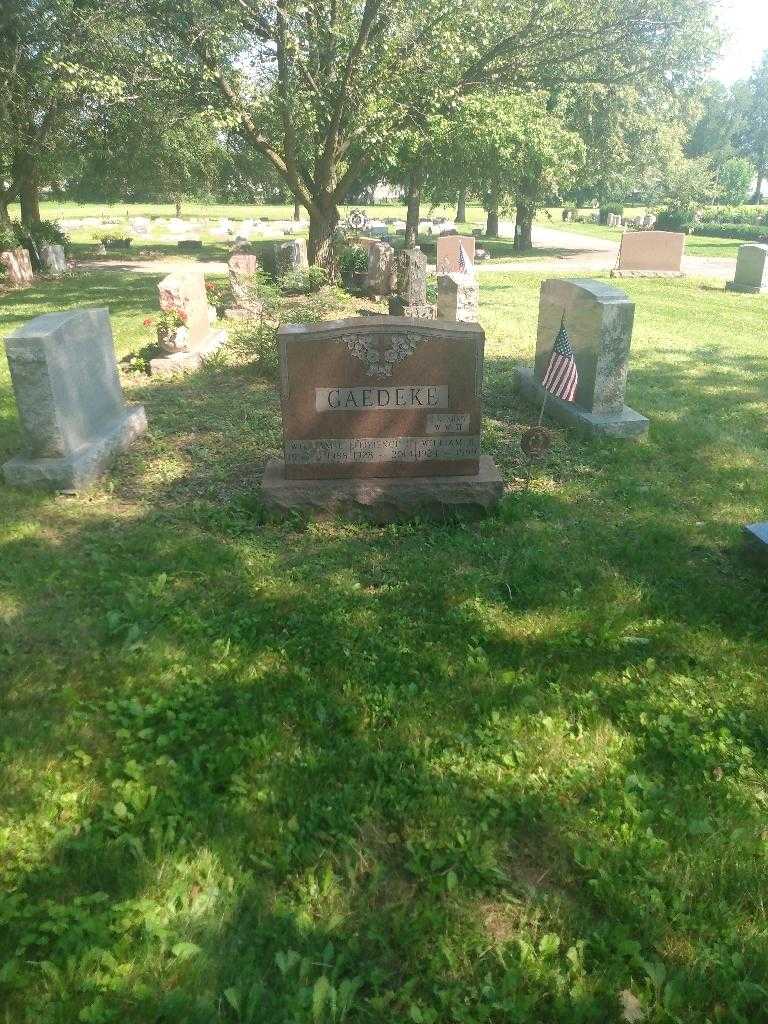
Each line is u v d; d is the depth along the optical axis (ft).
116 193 124.98
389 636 15.75
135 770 11.82
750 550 19.74
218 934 9.40
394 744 12.66
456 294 46.85
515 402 34.14
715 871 10.39
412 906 9.89
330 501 21.43
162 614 16.38
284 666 14.73
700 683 14.47
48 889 9.85
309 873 10.16
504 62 67.10
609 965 9.13
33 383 22.35
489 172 105.19
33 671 14.39
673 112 103.30
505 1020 8.57
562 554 19.80
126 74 63.72
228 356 40.88
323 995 8.54
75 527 20.94
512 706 13.61
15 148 86.43
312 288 63.05
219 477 24.73
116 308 59.21
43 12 73.26
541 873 10.46
